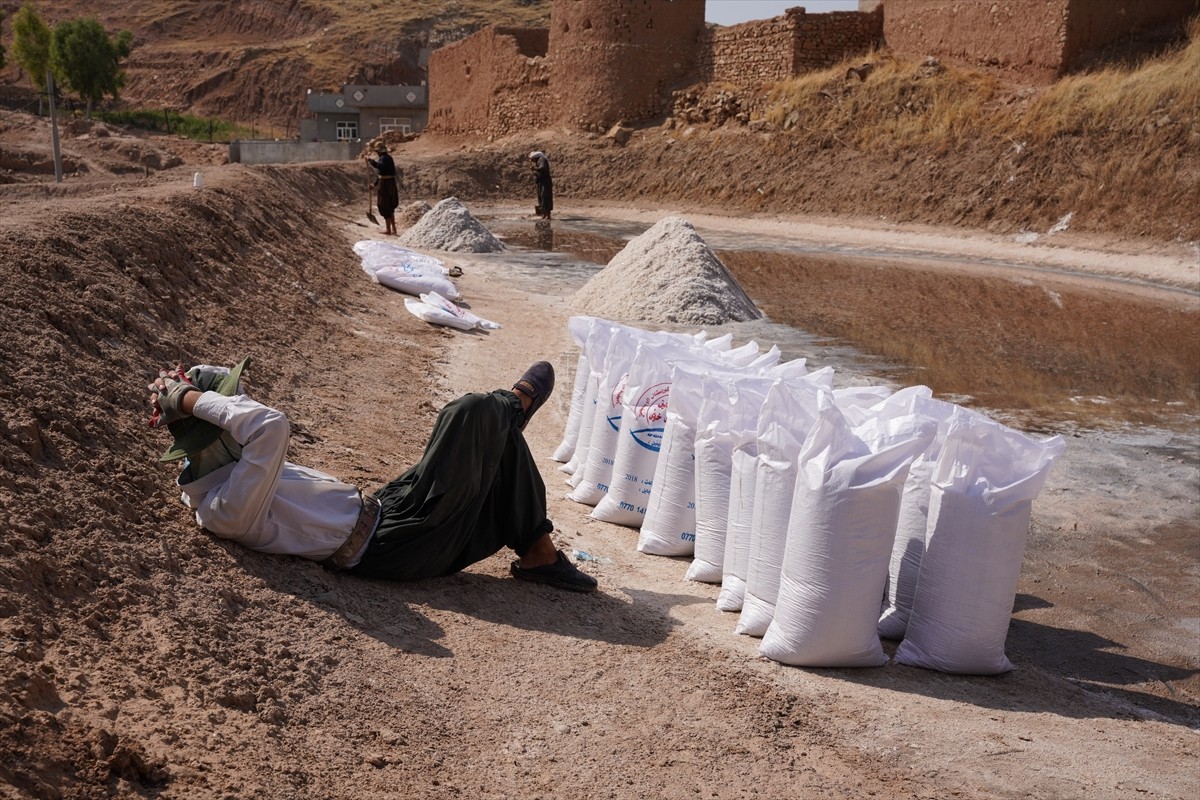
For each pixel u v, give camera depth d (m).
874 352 11.63
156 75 103.62
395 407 7.66
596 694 3.75
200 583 3.71
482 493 4.37
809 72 33.94
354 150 50.94
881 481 4.06
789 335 12.45
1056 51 27.16
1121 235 21.39
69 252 6.99
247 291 9.35
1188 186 21.00
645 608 4.69
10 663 2.77
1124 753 3.84
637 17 37.44
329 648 3.62
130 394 5.32
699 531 5.23
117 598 3.38
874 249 23.52
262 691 3.23
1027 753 3.71
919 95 29.20
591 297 13.77
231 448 4.09
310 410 6.86
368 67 100.38
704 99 35.62
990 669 4.44
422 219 20.33
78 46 79.06
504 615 4.28
